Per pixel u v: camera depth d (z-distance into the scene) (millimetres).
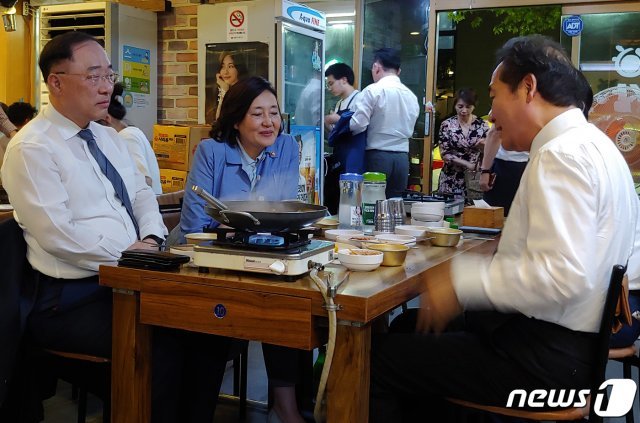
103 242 2232
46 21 5805
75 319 2154
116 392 1917
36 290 2205
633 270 2254
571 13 5617
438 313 1784
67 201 2246
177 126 4891
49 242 2148
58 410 2920
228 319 1707
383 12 6395
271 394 2426
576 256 1558
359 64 6480
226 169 2584
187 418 2219
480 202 2904
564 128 1734
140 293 1838
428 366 1791
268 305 1651
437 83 6156
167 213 2975
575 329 1695
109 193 2398
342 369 1612
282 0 4777
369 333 1666
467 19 5965
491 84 1894
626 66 5527
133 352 1879
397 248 1985
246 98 2564
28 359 2232
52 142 2256
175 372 2070
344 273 1825
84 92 2289
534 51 1783
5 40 5801
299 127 4961
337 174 5465
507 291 1650
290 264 1680
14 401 2252
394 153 5387
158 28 5910
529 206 1652
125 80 5562
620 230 1660
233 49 5000
